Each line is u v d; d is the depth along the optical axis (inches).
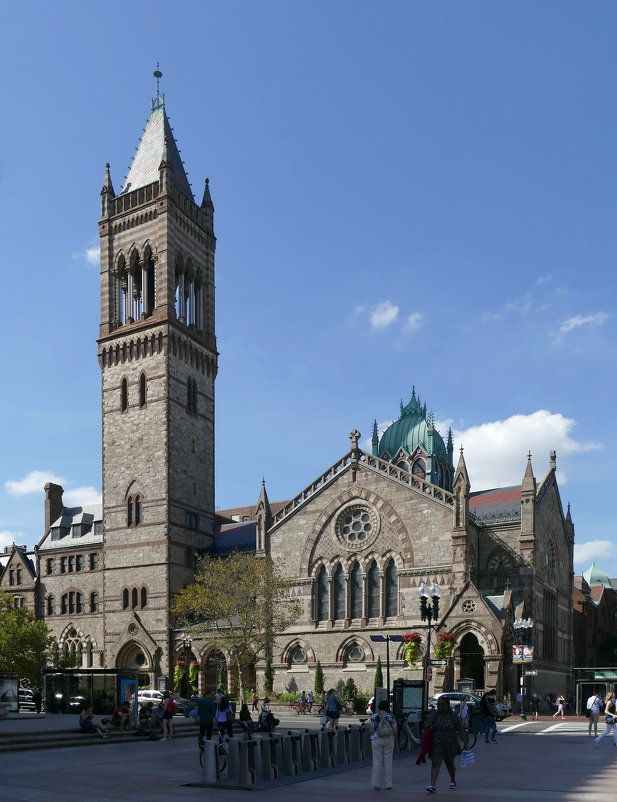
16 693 2206.0
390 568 3253.0
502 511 3383.4
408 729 1589.6
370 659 3174.2
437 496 3235.7
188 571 3757.4
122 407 3897.6
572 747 1684.3
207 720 1537.9
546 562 3403.1
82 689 2325.3
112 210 4106.8
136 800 968.9
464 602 2918.3
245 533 4001.0
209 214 4247.0
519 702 2815.0
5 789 1056.8
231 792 1043.9
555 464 3639.3
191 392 3959.2
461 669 2913.4
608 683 3619.6
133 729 1919.3
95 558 4119.1
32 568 4370.1
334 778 1194.6
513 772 1240.2
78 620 4087.1
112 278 4042.8
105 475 3878.0
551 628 3422.7
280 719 2682.1
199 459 3941.9
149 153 4146.2
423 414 5108.3
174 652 3567.9
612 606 5649.6
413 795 1008.9
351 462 3400.6
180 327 3902.6
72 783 1122.7
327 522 3410.4
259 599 3218.5
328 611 3334.2
